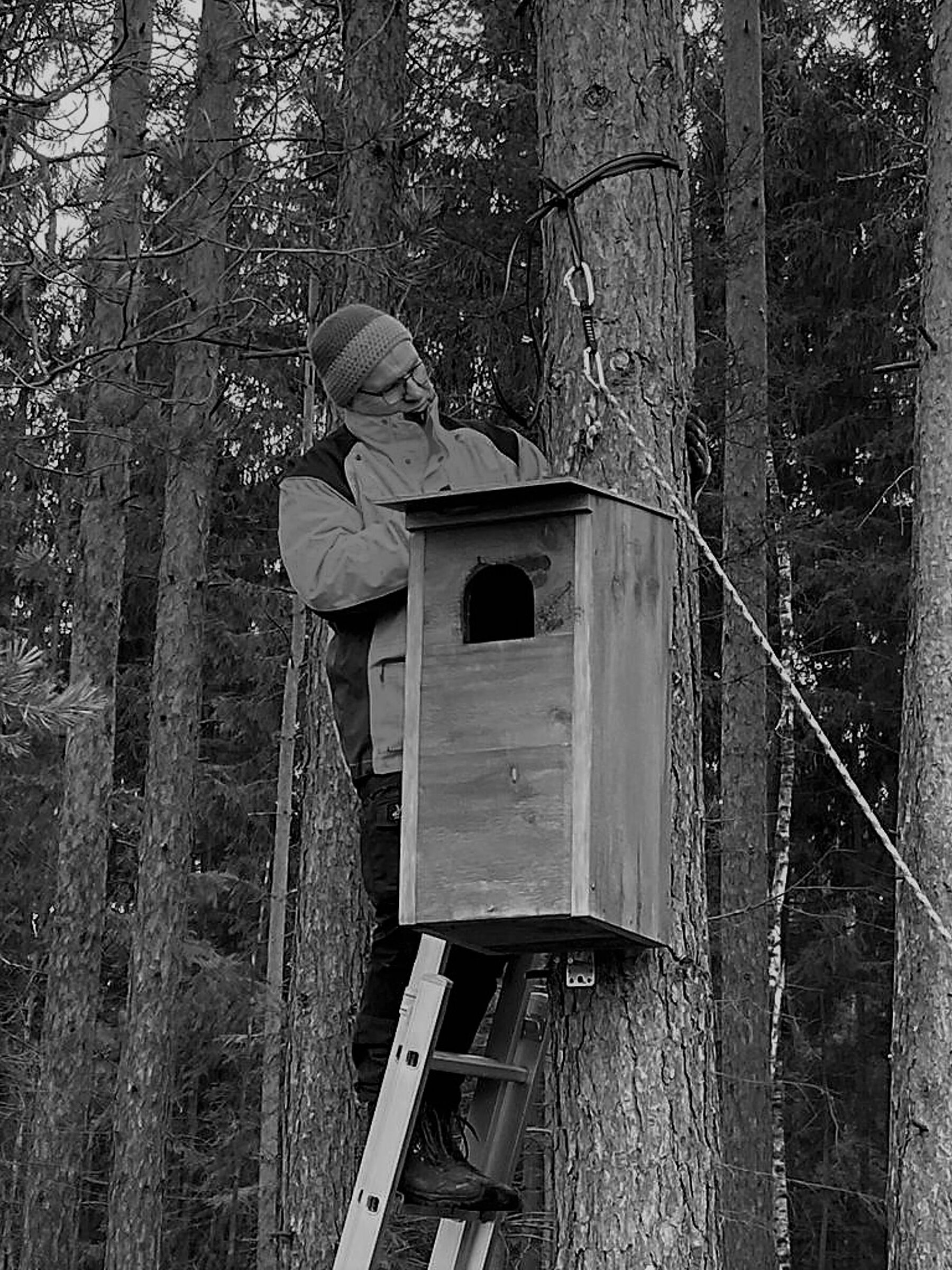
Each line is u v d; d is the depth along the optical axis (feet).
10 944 52.08
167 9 29.14
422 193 23.90
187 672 37.45
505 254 38.60
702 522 48.78
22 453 21.89
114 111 27.53
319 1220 22.18
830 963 51.62
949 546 23.95
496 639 11.10
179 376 35.22
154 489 58.03
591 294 11.94
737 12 41.45
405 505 10.69
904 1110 22.67
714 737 50.93
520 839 10.23
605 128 12.25
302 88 23.62
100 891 37.35
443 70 38.60
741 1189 35.53
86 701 14.05
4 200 16.69
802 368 54.85
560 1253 11.09
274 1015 44.75
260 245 26.00
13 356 20.24
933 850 23.08
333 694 12.19
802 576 52.90
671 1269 10.77
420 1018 11.43
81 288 17.94
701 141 49.03
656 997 11.15
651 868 10.91
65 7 20.49
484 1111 12.41
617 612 10.73
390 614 11.73
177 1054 53.16
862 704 52.85
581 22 12.45
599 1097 11.09
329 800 23.29
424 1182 11.52
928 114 27.25
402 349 12.17
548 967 11.84
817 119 55.11
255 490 59.16
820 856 54.39
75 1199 36.99
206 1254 61.16
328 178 32.94
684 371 12.23
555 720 10.28
